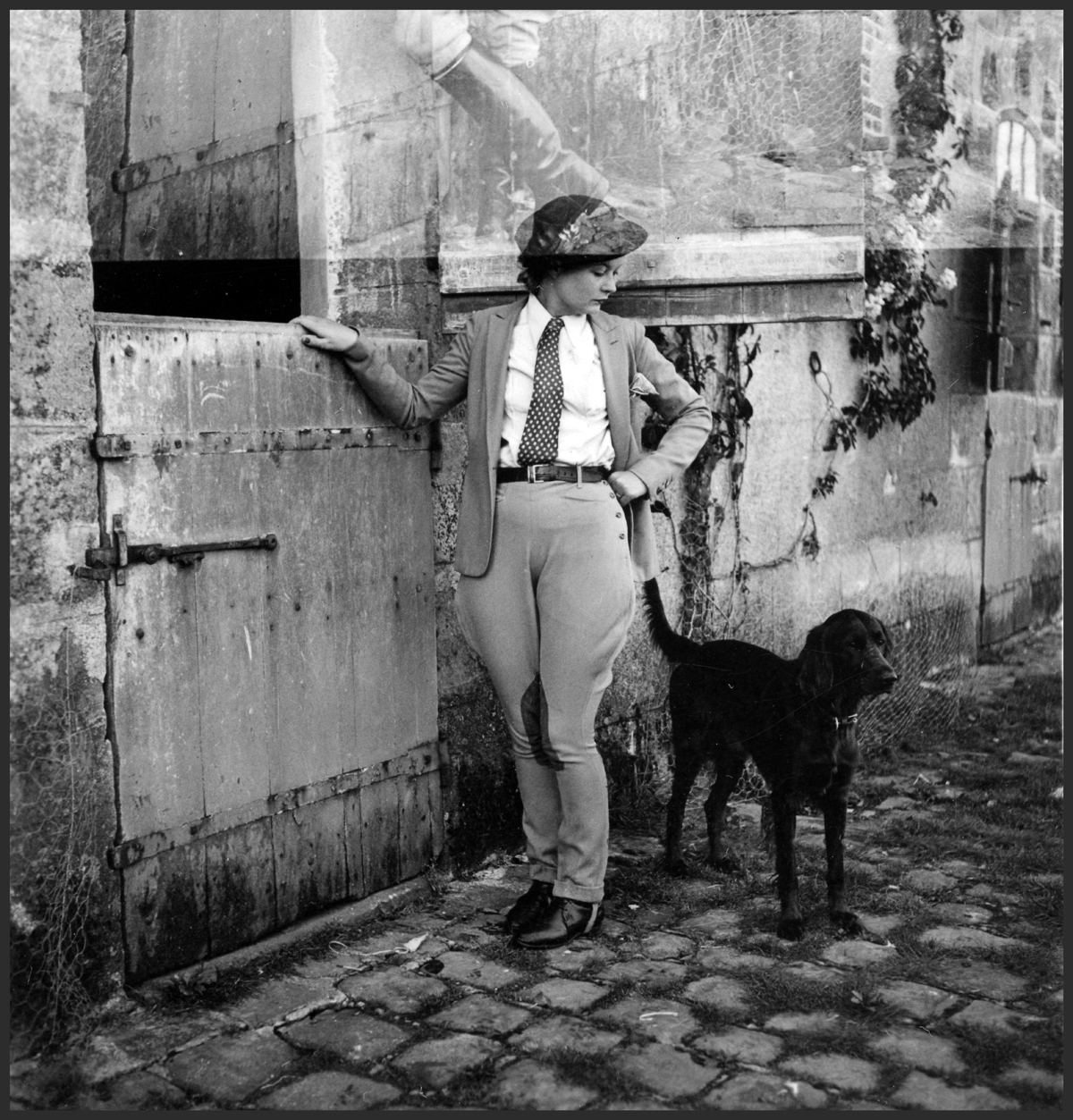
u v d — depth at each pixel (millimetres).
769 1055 2514
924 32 4602
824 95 3395
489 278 3463
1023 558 6039
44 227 2439
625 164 3467
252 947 2969
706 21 3420
